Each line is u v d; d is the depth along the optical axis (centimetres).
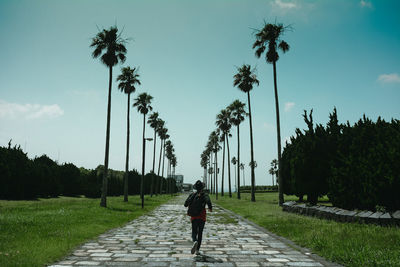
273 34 2628
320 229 924
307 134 2056
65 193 5153
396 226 868
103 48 2439
